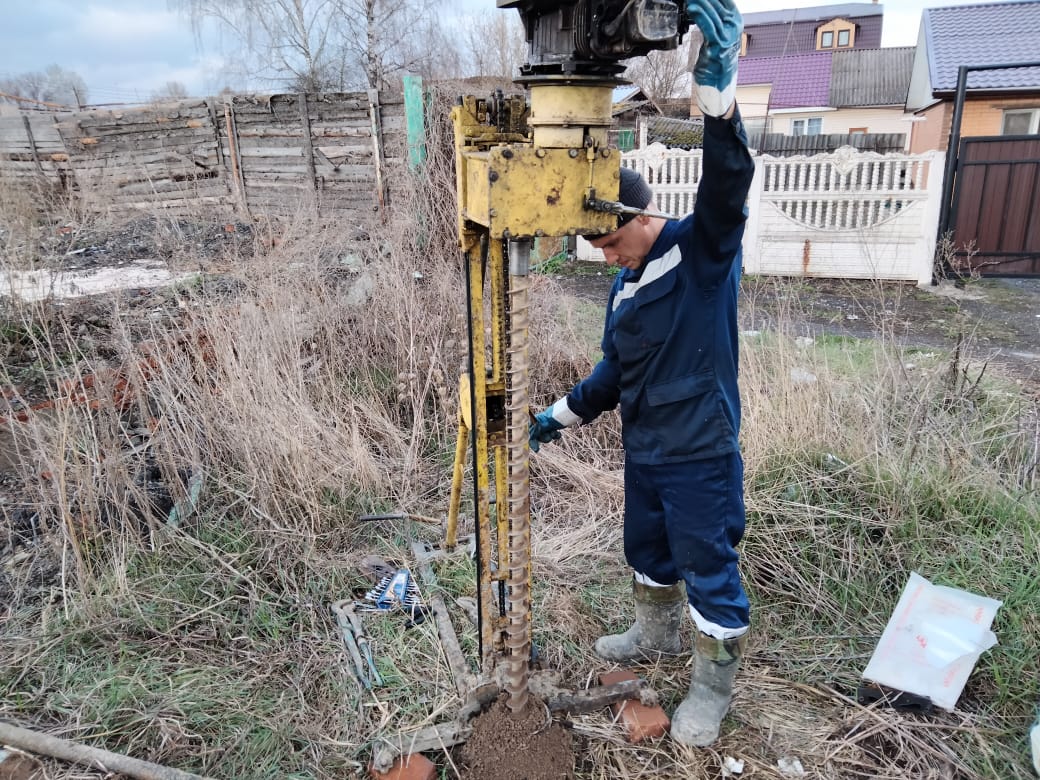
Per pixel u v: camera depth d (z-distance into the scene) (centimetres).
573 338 460
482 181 139
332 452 331
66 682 213
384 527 306
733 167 150
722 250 166
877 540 288
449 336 435
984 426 348
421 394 387
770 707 213
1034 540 271
